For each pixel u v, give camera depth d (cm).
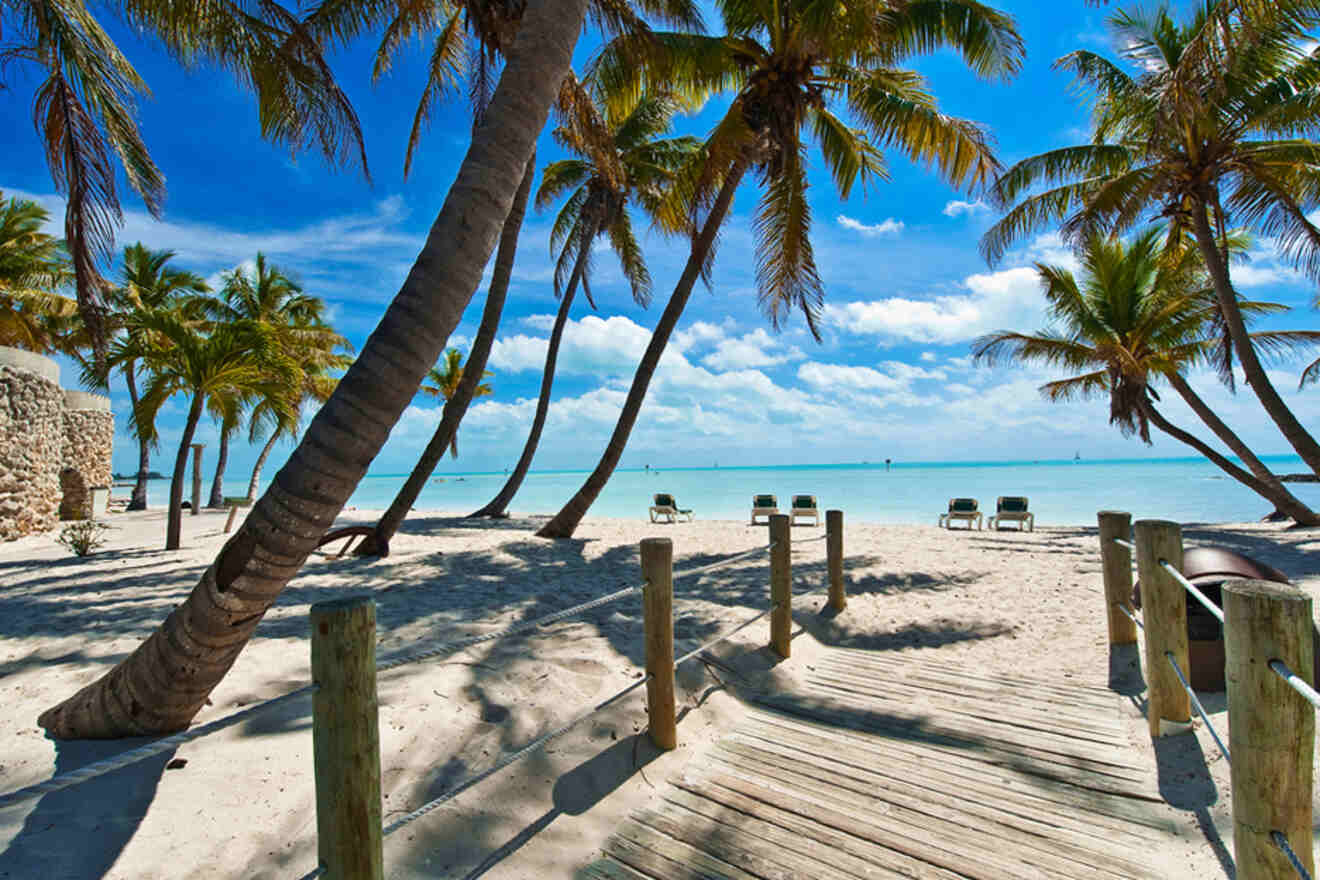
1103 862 233
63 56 603
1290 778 137
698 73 945
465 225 270
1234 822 145
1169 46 1043
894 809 269
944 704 379
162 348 874
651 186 1510
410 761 279
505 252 961
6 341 1755
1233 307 1053
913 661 459
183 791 247
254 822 232
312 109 647
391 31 910
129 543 1014
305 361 1853
